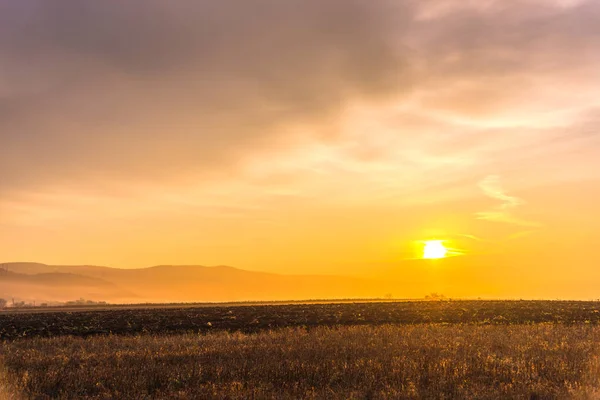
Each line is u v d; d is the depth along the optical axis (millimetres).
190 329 32281
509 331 26328
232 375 15383
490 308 45469
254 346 20938
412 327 28484
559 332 25719
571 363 16531
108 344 24203
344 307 50312
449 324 31891
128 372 16031
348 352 19031
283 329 29500
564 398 12664
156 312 47188
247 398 12773
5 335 31094
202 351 20188
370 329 27344
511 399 12602
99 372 16078
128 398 13258
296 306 54500
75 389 14367
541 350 19641
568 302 56875
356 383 14203
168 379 15109
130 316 42000
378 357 17703
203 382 14883
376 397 12844
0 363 18406
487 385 14039
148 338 26094
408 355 18328
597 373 14977
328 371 15430
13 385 14461
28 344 24828
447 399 12672
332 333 25797
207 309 50938
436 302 59844
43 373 16234
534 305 49969
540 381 14227
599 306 48094
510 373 15352
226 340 24234
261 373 15477
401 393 12961
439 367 15859
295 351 19266
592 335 24484
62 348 23031
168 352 20297
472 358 17656
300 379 14633
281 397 12781
